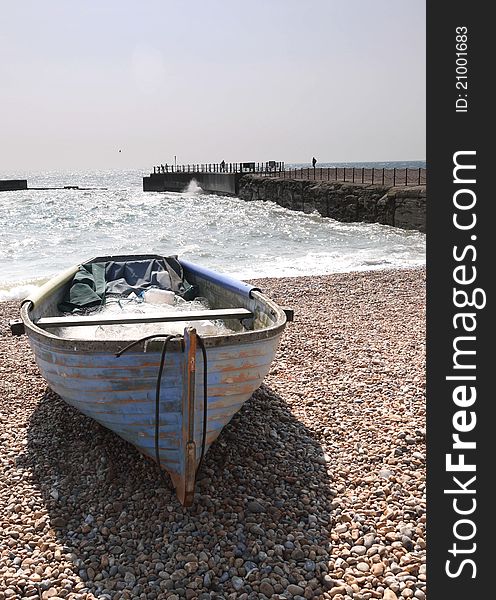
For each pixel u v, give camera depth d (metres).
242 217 42.59
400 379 7.74
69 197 77.00
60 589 3.99
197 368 4.63
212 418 4.93
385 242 27.23
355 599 3.91
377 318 11.45
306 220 39.53
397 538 4.50
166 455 4.85
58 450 5.82
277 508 4.85
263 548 4.39
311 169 56.56
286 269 19.73
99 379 4.74
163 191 86.06
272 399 7.04
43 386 7.60
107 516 4.80
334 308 12.47
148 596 3.97
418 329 10.45
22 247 27.77
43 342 5.04
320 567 4.20
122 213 48.53
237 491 5.07
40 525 4.66
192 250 25.64
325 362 8.52
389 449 5.82
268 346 5.10
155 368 4.57
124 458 5.54
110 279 9.44
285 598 3.91
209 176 68.44
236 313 6.39
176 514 4.76
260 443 5.87
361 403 6.96
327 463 5.60
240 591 4.00
